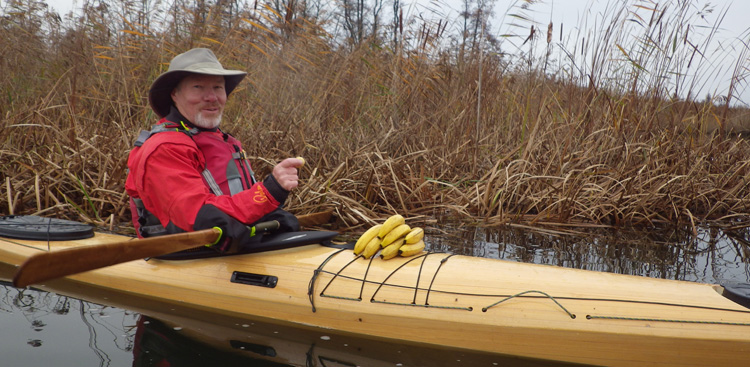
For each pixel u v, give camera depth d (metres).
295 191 4.50
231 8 6.50
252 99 6.18
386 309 2.36
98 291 2.79
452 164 5.55
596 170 5.08
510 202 5.08
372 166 4.72
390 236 2.58
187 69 2.57
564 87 6.15
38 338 2.13
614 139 5.46
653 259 3.51
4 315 2.37
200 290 2.62
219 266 2.65
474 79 6.37
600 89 5.84
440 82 6.52
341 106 6.35
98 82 6.47
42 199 4.51
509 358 2.18
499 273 2.41
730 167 5.71
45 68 6.83
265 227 2.62
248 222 2.45
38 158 4.91
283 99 6.17
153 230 2.71
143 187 2.52
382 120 6.32
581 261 3.42
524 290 2.28
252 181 2.79
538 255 3.55
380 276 2.47
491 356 2.19
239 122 5.54
